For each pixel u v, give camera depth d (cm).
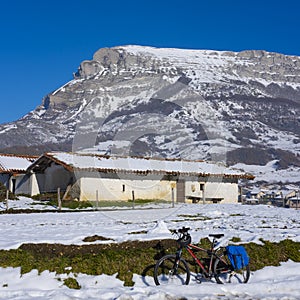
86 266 945
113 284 909
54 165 3522
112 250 1020
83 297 820
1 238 1133
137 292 843
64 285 886
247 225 1494
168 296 826
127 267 961
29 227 1445
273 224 1544
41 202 3098
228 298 835
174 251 1030
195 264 989
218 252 979
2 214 2250
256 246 1113
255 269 1024
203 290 870
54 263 939
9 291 829
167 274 947
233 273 941
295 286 912
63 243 1052
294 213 2212
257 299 834
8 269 918
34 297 798
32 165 3566
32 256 966
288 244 1146
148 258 995
